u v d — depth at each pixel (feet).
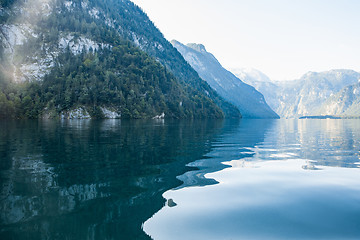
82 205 32.73
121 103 536.42
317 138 141.90
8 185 41.24
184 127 230.89
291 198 36.17
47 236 24.49
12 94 477.36
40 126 204.44
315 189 40.57
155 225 27.20
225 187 41.60
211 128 229.04
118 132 152.97
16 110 426.10
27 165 56.54
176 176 48.73
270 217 29.55
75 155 69.82
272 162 64.80
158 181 44.96
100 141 103.91
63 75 572.10
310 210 31.63
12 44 654.53
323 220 28.66
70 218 28.71
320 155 77.82
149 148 86.48
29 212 30.30
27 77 608.19
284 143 114.01
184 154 75.51
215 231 25.93
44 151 76.23
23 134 130.72
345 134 175.22
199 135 146.20
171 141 109.81
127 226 26.89
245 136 148.66
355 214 30.40
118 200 34.83
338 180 46.47
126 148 85.40
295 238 24.59
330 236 25.00
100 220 28.32
